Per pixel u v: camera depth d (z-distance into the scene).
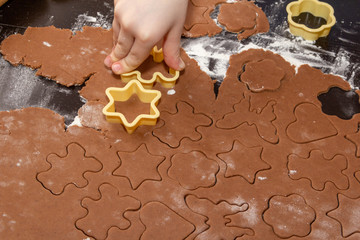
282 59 0.69
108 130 0.62
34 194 0.57
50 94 0.64
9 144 0.60
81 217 0.56
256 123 0.63
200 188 0.59
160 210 0.57
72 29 0.70
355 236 0.57
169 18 0.61
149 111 0.64
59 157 0.60
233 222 0.57
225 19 0.71
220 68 0.68
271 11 0.74
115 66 0.64
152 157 0.60
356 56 0.70
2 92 0.64
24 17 0.70
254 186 0.59
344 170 0.61
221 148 0.61
